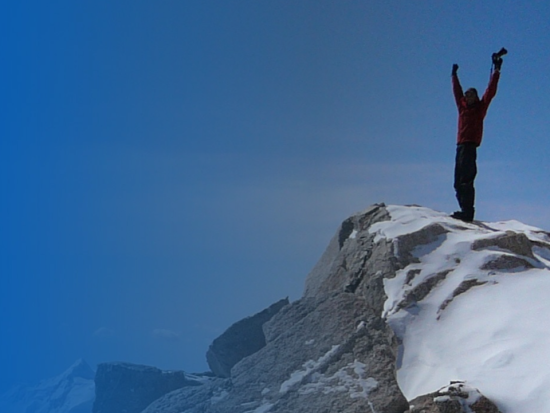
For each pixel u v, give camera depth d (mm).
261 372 14391
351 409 12273
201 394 15352
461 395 10484
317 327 14484
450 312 13047
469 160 15852
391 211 16297
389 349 13133
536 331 11758
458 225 15438
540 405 10211
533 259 14414
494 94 15680
